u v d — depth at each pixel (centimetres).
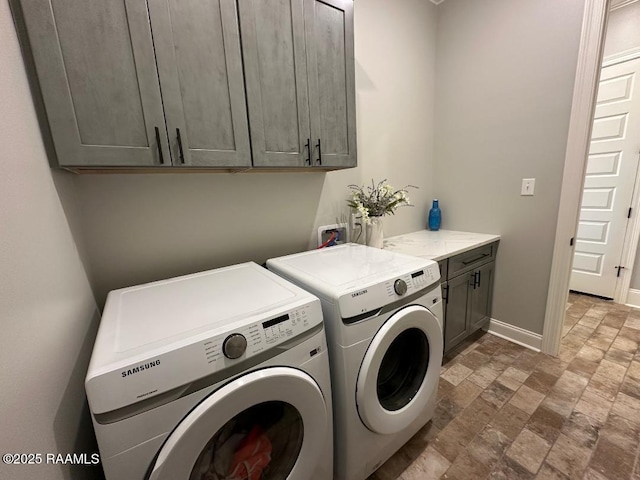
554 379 173
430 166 250
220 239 149
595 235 273
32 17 75
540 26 175
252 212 158
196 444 66
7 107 62
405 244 199
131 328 76
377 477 121
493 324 227
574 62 164
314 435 89
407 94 222
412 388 125
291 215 173
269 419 88
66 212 94
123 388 59
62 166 83
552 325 193
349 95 147
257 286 107
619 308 258
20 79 72
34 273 62
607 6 150
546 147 182
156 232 130
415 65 223
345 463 106
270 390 75
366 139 203
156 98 95
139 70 91
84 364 91
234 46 109
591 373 177
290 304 88
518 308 211
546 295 194
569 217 177
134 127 93
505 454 128
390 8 200
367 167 207
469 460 126
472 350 206
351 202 193
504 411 151
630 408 149
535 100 183
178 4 96
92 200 114
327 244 181
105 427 58
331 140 143
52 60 79
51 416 62
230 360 71
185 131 102
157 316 84
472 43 211
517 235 204
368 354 101
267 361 78
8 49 68
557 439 133
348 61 144
